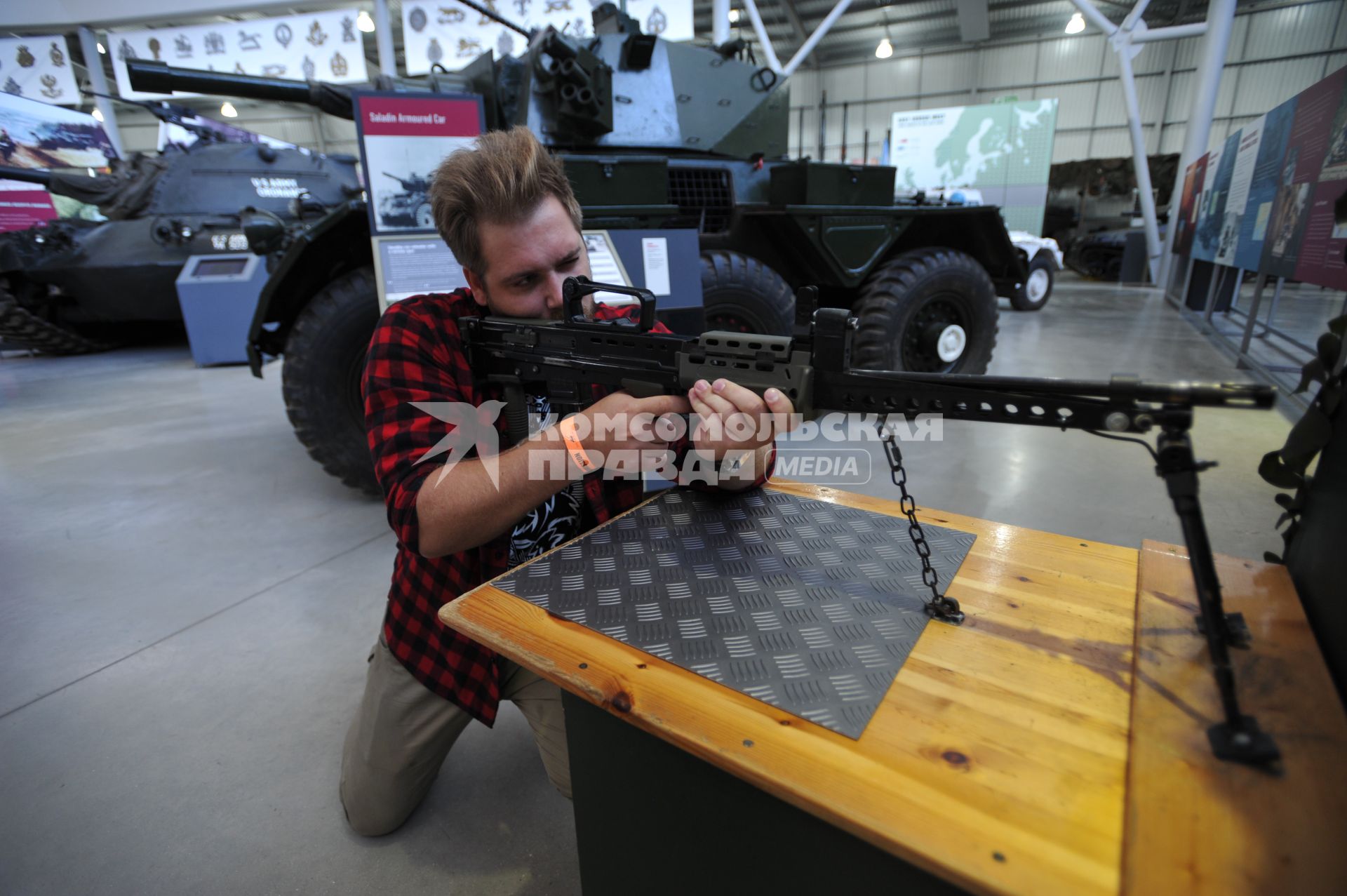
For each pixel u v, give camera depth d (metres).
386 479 1.02
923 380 0.77
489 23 9.78
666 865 0.89
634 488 1.41
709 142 3.79
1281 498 0.95
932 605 0.89
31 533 3.02
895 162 14.59
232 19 11.95
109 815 1.56
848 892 0.71
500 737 1.80
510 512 0.95
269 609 2.39
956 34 16.55
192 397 5.46
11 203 10.71
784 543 1.11
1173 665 0.74
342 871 1.42
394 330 1.16
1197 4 13.81
